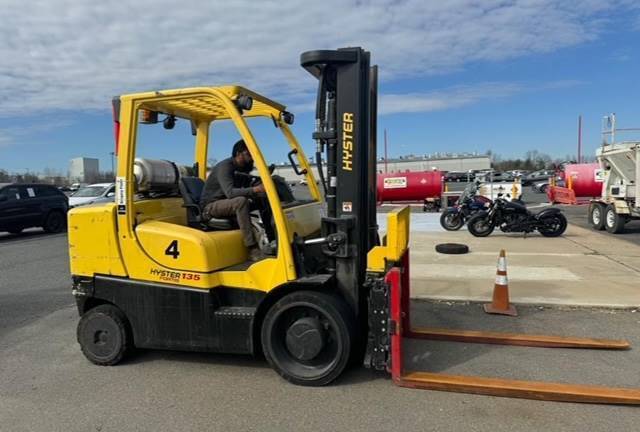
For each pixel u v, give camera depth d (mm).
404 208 4695
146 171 4523
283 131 5145
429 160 82125
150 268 4367
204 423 3525
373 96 4516
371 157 4547
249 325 4172
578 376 4172
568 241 12023
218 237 4340
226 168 4539
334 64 4152
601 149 13984
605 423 3418
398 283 3898
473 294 6715
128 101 4293
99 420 3604
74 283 4684
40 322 6129
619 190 13484
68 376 4406
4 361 4824
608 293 6676
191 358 4742
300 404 3770
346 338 3945
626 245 11266
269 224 4594
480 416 3537
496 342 4926
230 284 4266
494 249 10766
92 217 4512
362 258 4312
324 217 4270
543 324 5555
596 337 5109
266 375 4316
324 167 4375
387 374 4254
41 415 3695
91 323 4594
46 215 16906
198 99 4234
